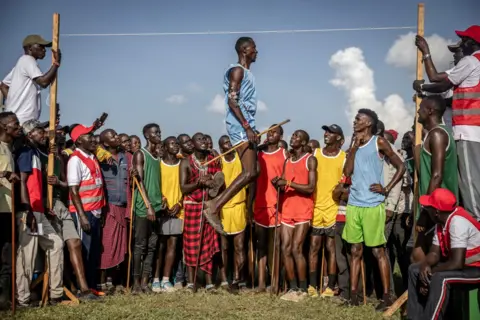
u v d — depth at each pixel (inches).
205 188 348.8
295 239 323.0
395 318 265.4
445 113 301.7
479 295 233.9
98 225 329.7
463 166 259.4
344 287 321.1
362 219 293.3
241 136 307.4
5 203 275.6
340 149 342.3
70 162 322.0
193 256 345.1
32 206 285.9
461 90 261.6
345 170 302.4
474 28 266.5
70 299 306.8
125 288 358.9
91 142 328.8
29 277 281.7
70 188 319.3
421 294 238.5
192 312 278.7
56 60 305.7
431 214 240.4
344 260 322.3
